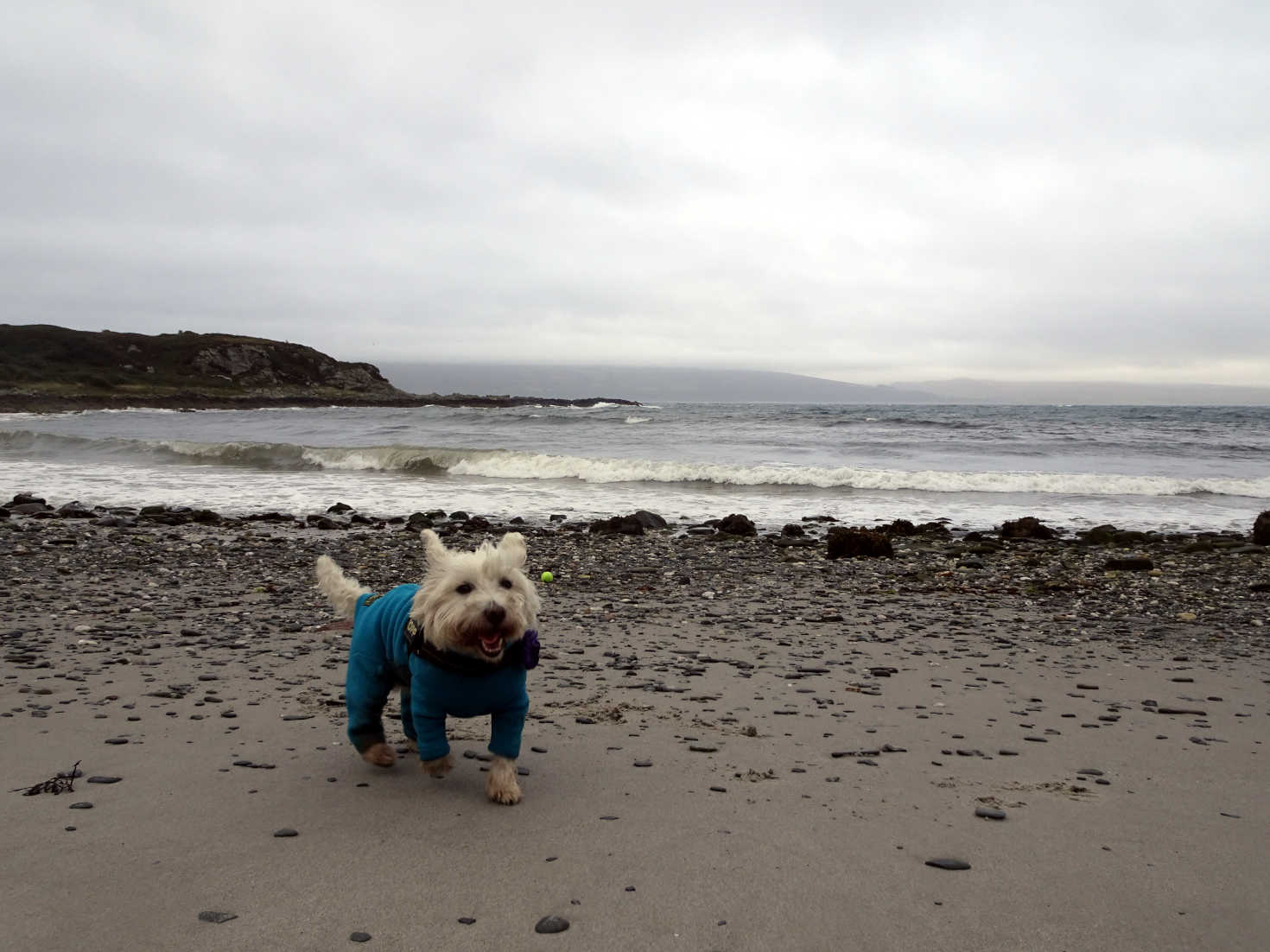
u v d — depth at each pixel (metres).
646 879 3.43
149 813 3.98
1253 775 4.79
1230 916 3.22
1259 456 33.56
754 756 5.01
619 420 54.66
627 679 6.74
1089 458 33.00
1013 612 9.91
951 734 5.51
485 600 3.87
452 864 3.53
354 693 4.56
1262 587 11.30
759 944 2.97
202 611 9.11
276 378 132.62
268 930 2.97
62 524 16.77
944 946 2.99
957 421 55.84
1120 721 5.84
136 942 2.88
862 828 3.99
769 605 10.18
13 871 3.36
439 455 28.89
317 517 17.84
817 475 25.61
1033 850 3.77
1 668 6.63
